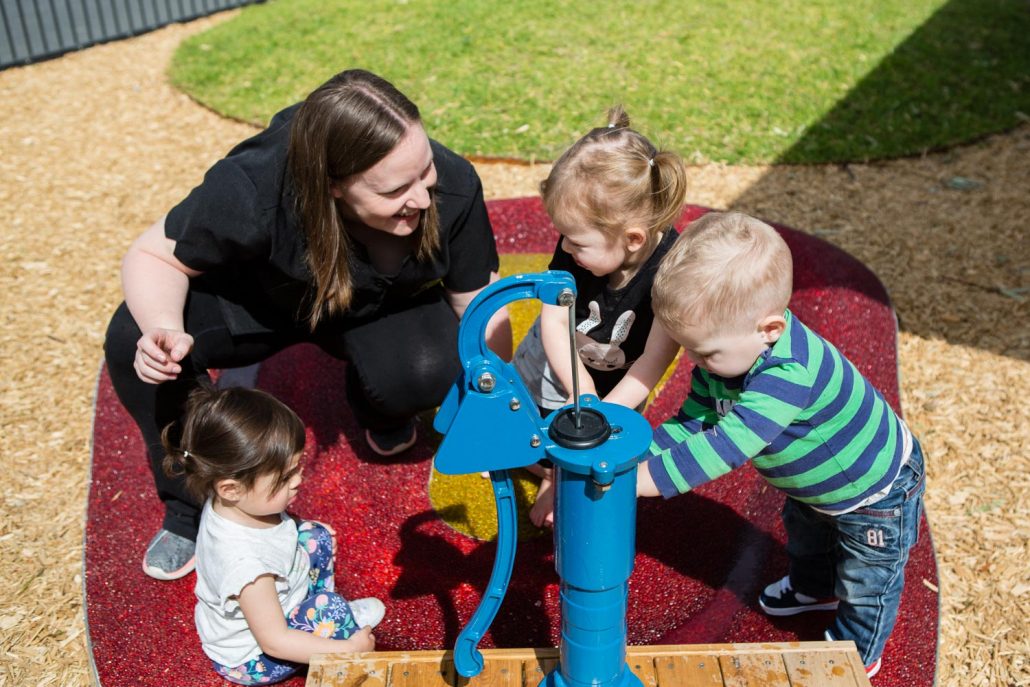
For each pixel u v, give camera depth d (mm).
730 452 1702
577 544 1457
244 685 2080
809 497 1895
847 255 3668
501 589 1608
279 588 2039
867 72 5691
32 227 4477
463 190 2289
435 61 5957
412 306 2551
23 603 2447
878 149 4902
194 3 7449
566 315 2322
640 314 2242
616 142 2033
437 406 2596
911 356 3445
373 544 2551
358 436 2965
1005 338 3516
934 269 3953
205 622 2041
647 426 1473
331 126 1938
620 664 1610
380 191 1993
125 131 5496
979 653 2332
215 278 2336
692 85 5539
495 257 2512
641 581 2383
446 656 1760
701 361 1797
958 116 5242
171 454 2129
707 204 4449
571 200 2012
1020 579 2521
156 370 1996
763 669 1712
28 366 3477
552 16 6566
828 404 1755
